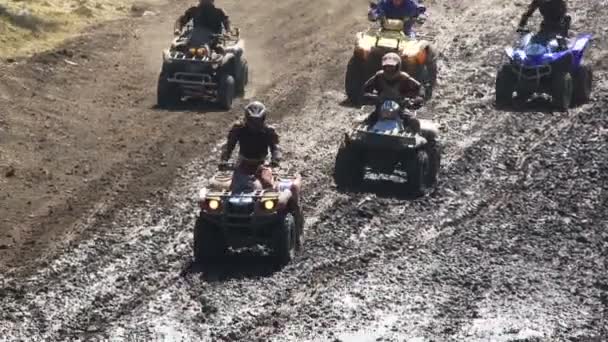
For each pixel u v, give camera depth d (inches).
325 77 2982.3
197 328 1561.3
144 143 2410.2
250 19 3732.8
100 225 1934.1
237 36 2842.0
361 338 1541.6
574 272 1765.5
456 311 1628.9
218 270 1745.8
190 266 1756.9
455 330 1571.1
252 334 1547.7
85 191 2110.0
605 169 2244.1
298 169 2228.1
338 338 1540.4
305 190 2103.8
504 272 1760.6
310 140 2428.6
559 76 2655.0
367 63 2711.6
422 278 1732.3
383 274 1740.9
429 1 3833.7
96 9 3742.6
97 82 2888.8
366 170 2217.0
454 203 2057.1
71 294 1659.7
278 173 1836.9
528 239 1892.2
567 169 2244.1
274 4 3949.3
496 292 1691.7
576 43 2746.1
